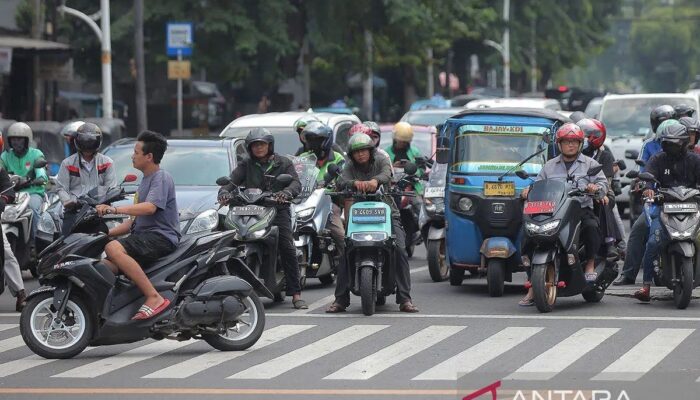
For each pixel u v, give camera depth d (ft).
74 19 362.12
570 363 87.56
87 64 372.79
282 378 83.61
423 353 92.48
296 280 116.88
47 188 147.33
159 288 92.17
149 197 92.48
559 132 113.09
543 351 92.58
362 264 110.32
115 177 122.83
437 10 406.00
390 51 404.57
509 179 125.08
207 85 432.25
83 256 91.40
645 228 124.77
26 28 292.40
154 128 403.54
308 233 127.54
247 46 346.74
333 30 364.79
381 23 370.94
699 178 114.21
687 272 111.96
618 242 121.29
